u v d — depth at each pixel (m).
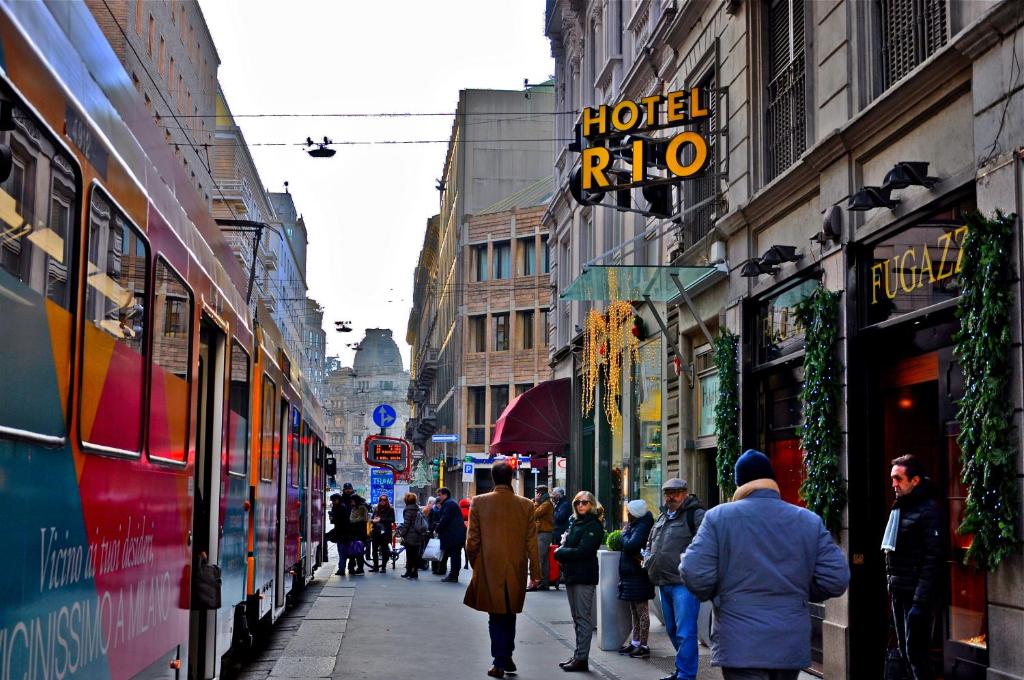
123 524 5.26
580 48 29.17
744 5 14.87
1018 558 7.92
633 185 15.45
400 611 17.36
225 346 8.72
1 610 3.66
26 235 3.85
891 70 10.98
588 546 11.62
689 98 15.27
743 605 5.77
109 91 5.27
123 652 5.27
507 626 11.20
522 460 39.38
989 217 8.45
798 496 12.70
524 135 61.03
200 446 8.38
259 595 11.70
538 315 52.66
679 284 15.03
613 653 12.91
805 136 12.81
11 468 3.76
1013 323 8.05
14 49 3.77
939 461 9.52
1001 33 8.39
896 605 8.68
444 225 70.12
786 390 13.19
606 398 23.98
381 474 40.31
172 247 6.46
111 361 5.02
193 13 51.16
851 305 11.16
